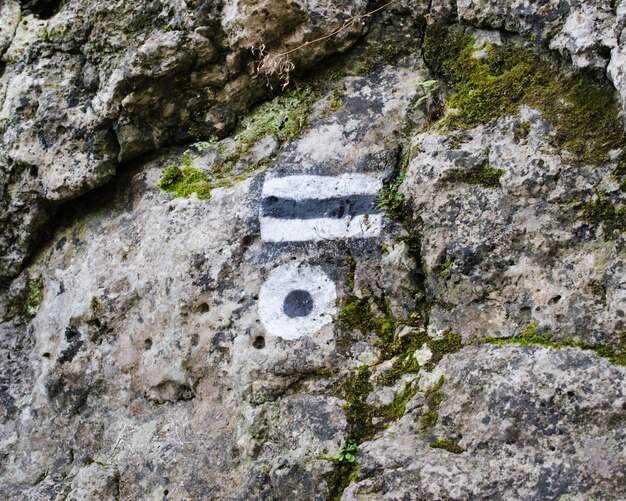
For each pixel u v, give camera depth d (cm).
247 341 241
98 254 292
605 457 173
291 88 284
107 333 279
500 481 182
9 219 315
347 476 206
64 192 299
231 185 271
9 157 307
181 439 245
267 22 264
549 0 222
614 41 203
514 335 204
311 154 263
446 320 221
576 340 191
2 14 330
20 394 301
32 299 317
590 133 206
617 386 177
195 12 272
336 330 234
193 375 250
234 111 287
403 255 234
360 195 249
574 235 201
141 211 288
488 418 191
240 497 219
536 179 209
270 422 229
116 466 255
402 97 262
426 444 199
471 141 226
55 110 299
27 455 283
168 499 235
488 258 213
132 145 292
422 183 231
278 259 248
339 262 242
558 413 182
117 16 290
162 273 265
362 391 223
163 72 275
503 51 237
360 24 272
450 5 254
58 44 306
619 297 187
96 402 276
